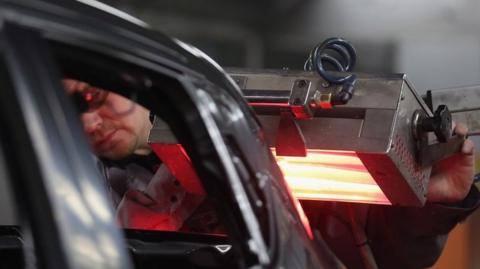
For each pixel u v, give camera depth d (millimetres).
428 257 4184
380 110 3193
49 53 1946
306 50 14430
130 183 3787
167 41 2311
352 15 14281
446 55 13977
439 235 4113
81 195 1908
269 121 3256
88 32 2047
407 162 3289
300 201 3889
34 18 1940
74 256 1868
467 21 13922
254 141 2463
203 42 13781
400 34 14164
